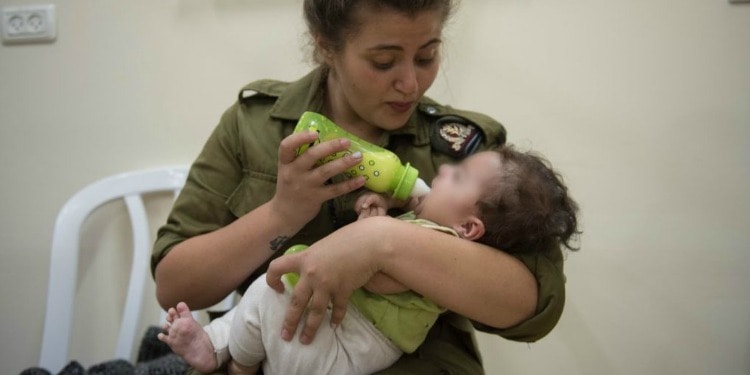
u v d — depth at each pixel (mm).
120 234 1324
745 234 1164
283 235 747
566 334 1242
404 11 642
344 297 659
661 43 1130
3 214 1346
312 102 843
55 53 1276
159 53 1253
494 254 691
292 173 689
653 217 1184
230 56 1237
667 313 1209
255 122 857
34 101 1301
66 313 1207
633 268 1202
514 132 1191
